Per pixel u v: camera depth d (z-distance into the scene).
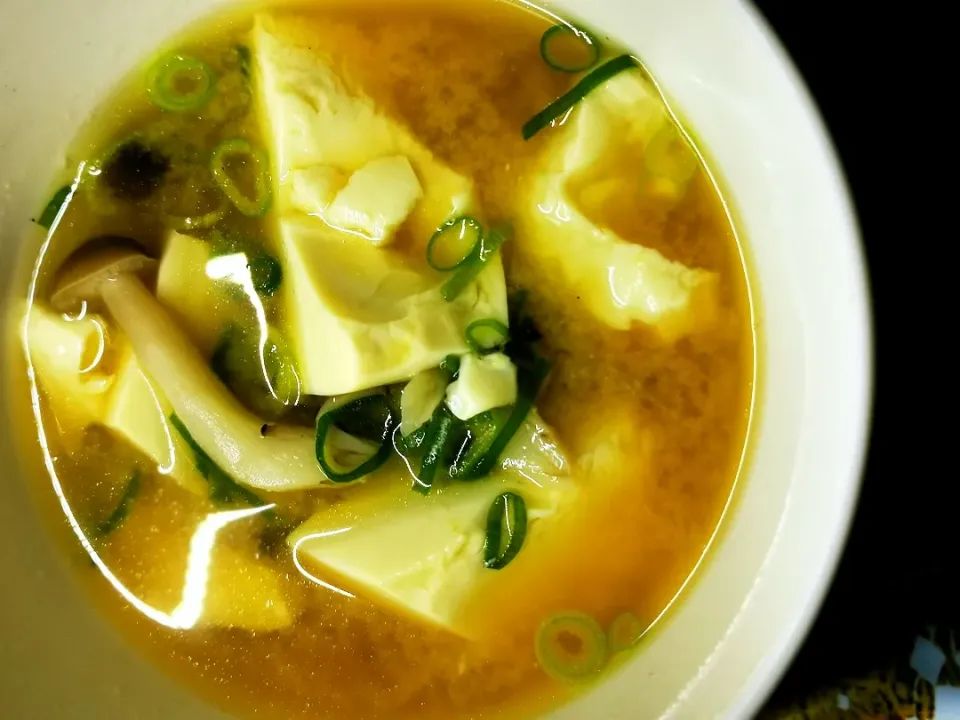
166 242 0.12
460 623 0.12
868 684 0.12
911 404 0.12
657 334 0.12
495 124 0.13
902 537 0.12
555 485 0.12
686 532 0.12
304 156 0.12
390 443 0.12
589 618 0.12
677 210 0.12
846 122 0.13
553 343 0.12
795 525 0.10
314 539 0.12
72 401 0.12
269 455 0.12
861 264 0.10
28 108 0.12
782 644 0.10
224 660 0.12
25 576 0.12
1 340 0.12
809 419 0.10
